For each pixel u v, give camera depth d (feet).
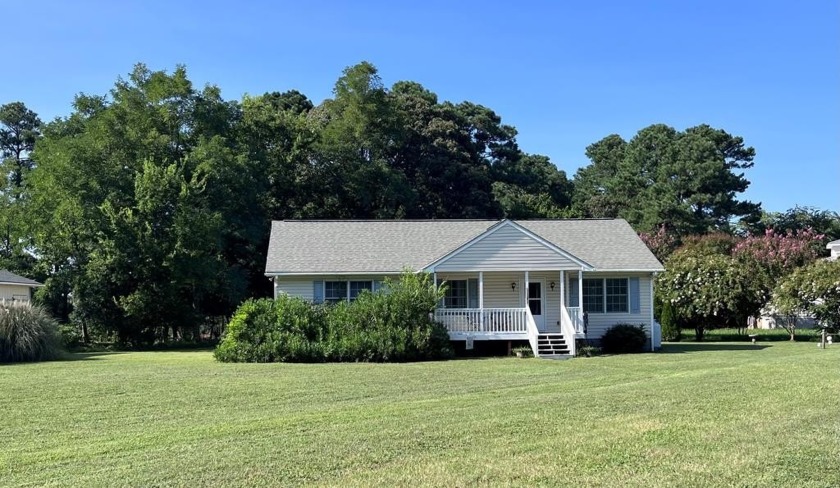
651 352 86.07
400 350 76.13
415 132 181.78
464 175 179.52
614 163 270.26
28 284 119.24
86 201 115.85
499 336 84.79
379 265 91.40
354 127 162.71
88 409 42.39
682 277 112.57
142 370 65.41
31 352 78.38
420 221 104.83
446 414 37.37
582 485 23.95
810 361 60.13
